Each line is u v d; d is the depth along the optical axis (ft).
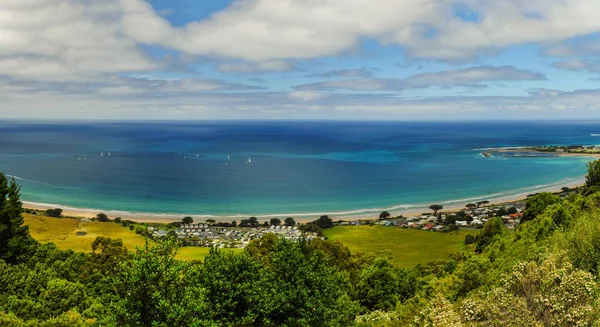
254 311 102.06
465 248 283.18
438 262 255.29
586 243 74.64
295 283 111.04
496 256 156.66
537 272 54.54
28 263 177.88
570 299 49.26
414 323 64.90
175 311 80.79
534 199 240.73
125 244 310.04
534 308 51.29
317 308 107.45
